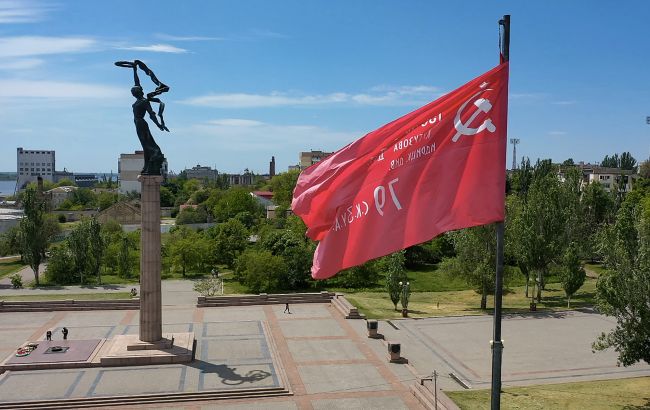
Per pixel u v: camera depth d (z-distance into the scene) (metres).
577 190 108.12
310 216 20.77
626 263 37.78
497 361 17.89
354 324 63.22
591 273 103.38
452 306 76.56
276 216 175.38
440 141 19.20
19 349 50.59
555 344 56.31
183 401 41.38
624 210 39.91
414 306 76.00
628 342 37.62
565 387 44.03
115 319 65.19
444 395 40.00
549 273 88.88
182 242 108.25
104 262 111.25
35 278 98.31
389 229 19.36
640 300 36.78
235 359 50.16
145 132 49.19
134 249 119.69
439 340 57.66
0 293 85.25
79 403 40.62
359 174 20.06
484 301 74.25
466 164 18.83
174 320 64.62
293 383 44.88
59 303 70.12
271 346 54.19
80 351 50.59
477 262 73.88
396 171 19.61
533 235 74.44
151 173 49.72
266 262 89.25
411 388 43.00
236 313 68.50
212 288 83.94
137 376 45.72
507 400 41.00
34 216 97.62
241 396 42.12
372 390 43.38
